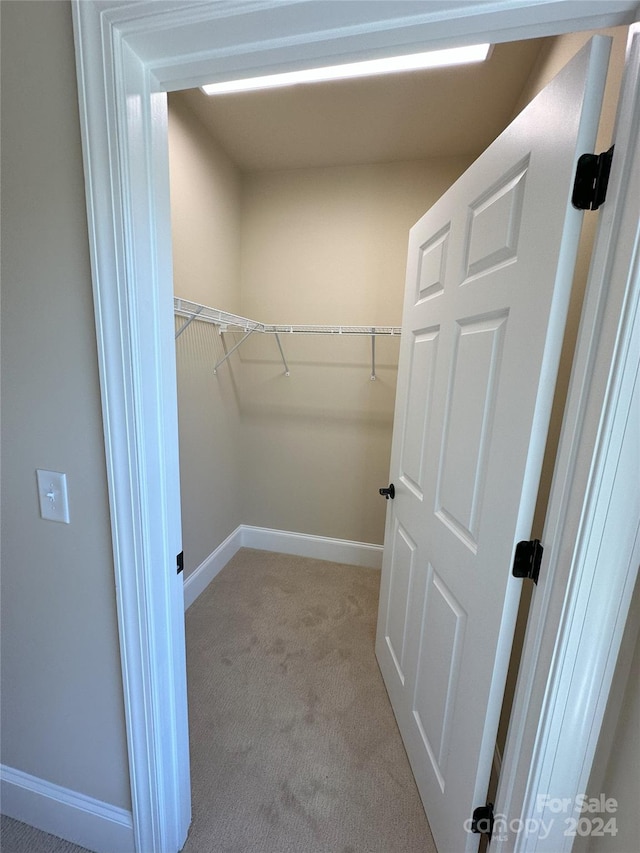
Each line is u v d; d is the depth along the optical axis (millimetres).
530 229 744
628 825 666
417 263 1398
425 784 1190
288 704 1571
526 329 749
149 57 713
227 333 2416
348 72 1519
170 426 903
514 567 775
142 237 771
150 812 1021
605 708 726
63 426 870
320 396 2559
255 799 1222
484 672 864
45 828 1143
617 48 765
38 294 823
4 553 988
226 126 1947
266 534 2805
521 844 771
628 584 649
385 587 1709
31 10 715
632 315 575
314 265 2428
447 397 1109
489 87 1592
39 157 766
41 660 1026
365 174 2279
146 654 921
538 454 732
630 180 564
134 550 871
